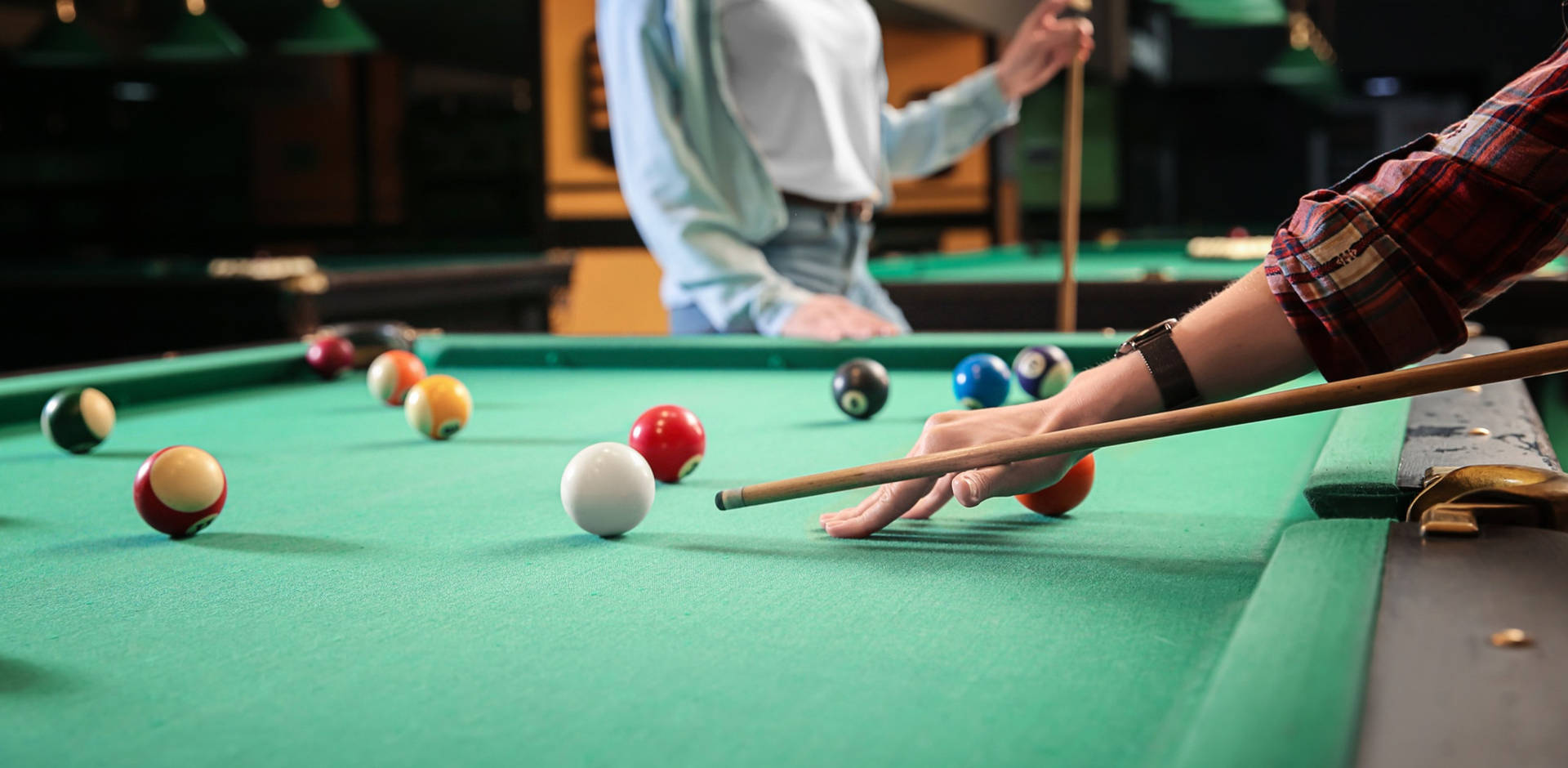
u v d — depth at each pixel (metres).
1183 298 4.30
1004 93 3.80
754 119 3.38
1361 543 1.02
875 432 2.10
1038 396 2.33
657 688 0.91
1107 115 14.16
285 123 12.59
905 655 0.97
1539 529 1.07
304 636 1.06
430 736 0.83
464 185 12.91
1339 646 0.78
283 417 2.43
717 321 3.10
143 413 2.49
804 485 1.33
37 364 5.34
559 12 8.00
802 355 2.92
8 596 1.21
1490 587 0.90
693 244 3.06
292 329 4.99
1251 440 1.95
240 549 1.38
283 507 1.61
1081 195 14.30
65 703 0.91
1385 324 1.14
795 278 3.45
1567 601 0.87
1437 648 0.79
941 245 9.55
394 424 2.32
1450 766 0.63
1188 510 1.49
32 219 12.19
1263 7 9.53
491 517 1.53
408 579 1.24
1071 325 3.75
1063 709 0.85
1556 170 1.09
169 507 1.41
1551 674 0.74
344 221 12.73
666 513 1.53
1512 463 1.34
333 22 8.16
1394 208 1.13
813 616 1.08
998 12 9.04
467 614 1.11
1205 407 1.14
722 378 2.84
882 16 8.18
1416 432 1.55
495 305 6.36
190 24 7.93
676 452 1.69
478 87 13.47
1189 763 0.65
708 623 1.07
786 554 1.31
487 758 0.79
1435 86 14.05
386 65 12.56
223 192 12.73
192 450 1.46
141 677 0.96
